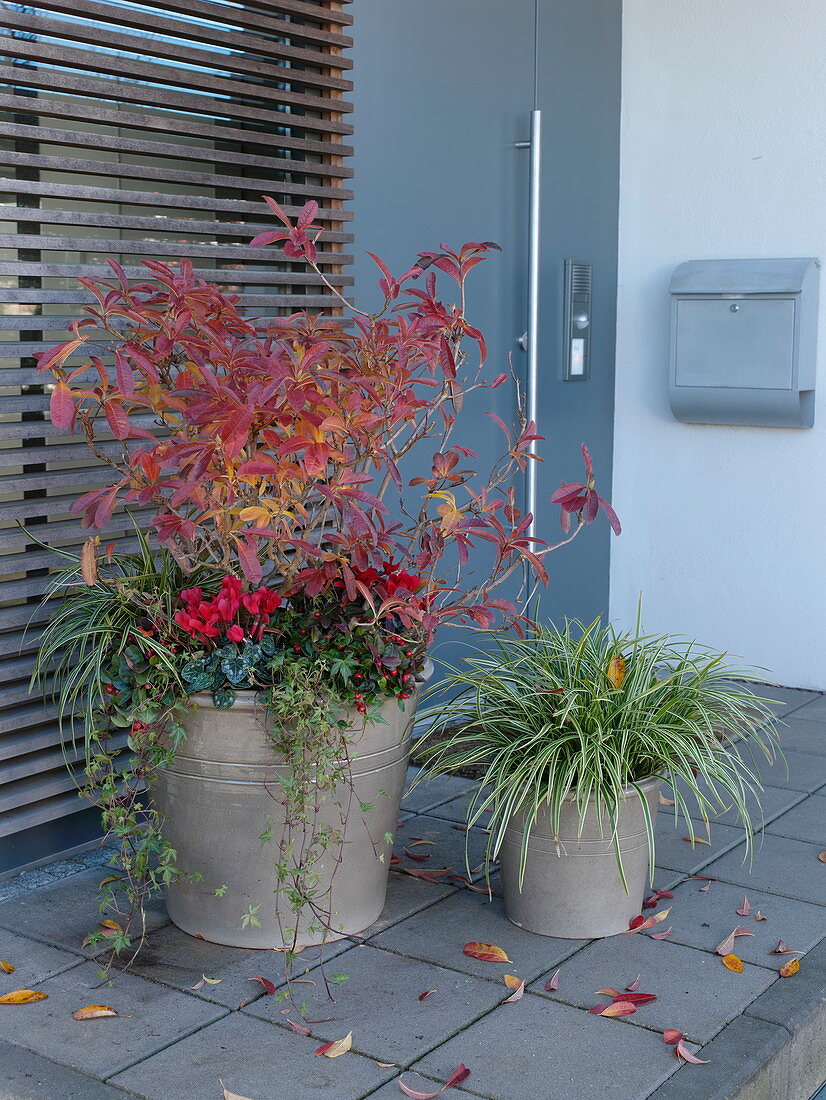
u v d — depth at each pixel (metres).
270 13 3.54
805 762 4.13
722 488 5.26
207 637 2.59
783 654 5.18
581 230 5.10
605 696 2.76
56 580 2.98
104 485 3.18
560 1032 2.40
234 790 2.59
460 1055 2.32
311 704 2.49
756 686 5.18
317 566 2.84
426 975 2.62
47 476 2.99
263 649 2.60
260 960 2.68
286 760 2.55
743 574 5.25
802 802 3.74
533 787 2.71
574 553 5.30
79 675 2.98
